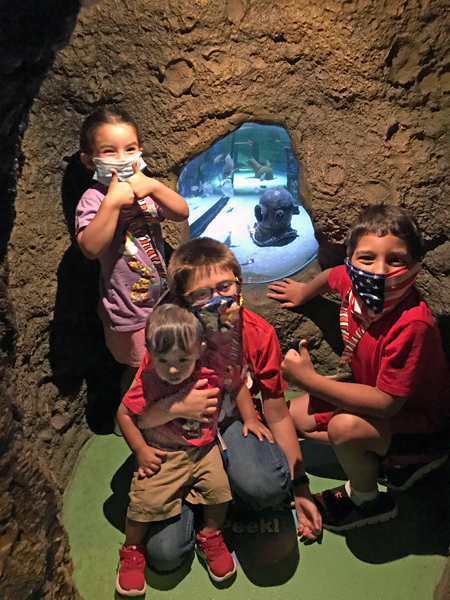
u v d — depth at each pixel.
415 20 1.66
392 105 1.74
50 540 1.09
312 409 1.61
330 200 1.76
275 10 1.72
